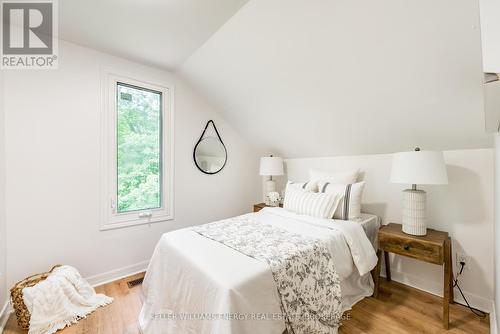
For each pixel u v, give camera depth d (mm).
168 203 2637
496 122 984
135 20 1692
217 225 1937
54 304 1585
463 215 1811
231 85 2465
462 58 1287
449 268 1573
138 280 2213
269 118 2711
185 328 1249
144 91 2480
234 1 1498
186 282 1285
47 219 1888
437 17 1176
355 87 1795
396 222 2201
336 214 2129
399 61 1467
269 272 1198
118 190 2318
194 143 2877
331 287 1463
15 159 1743
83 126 2055
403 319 1631
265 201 3490
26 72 1791
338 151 2617
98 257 2152
